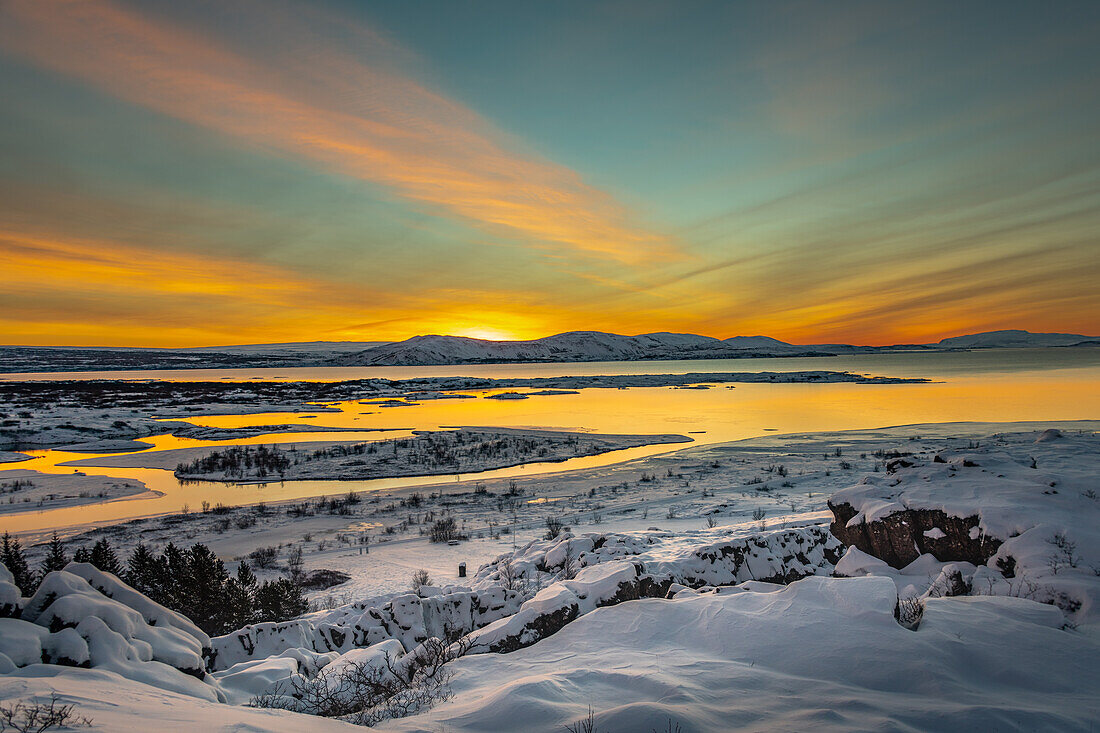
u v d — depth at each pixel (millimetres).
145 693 4773
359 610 10070
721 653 5480
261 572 22156
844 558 10383
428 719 4418
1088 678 4605
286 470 53969
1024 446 13914
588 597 7828
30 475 51656
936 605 6117
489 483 45500
